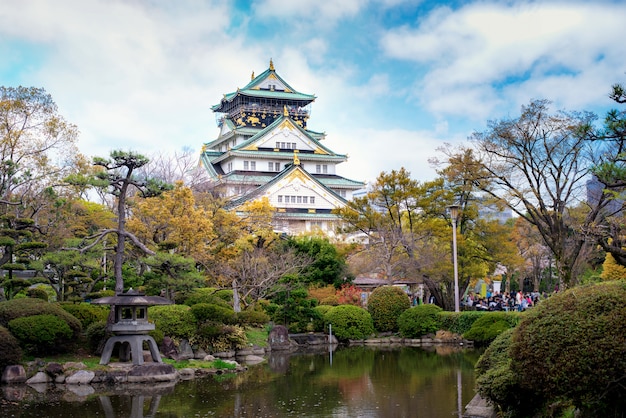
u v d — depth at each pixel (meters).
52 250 35.19
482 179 40.34
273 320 42.72
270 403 20.52
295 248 49.50
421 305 43.78
